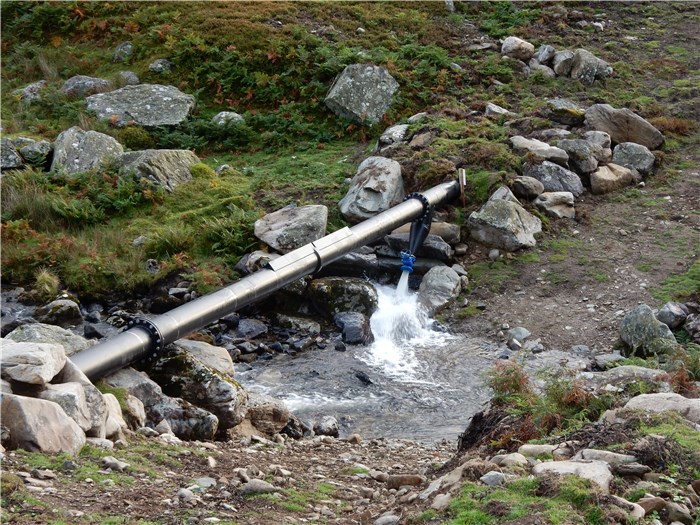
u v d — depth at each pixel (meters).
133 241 17.88
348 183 19.41
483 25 26.16
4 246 17.58
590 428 7.45
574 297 16.06
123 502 6.50
